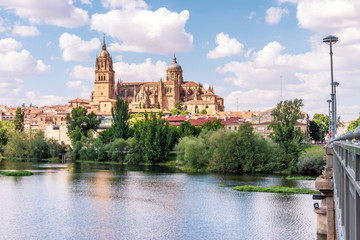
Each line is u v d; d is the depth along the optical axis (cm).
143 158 17750
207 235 6138
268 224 6681
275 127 14188
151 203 8500
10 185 10775
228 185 10831
